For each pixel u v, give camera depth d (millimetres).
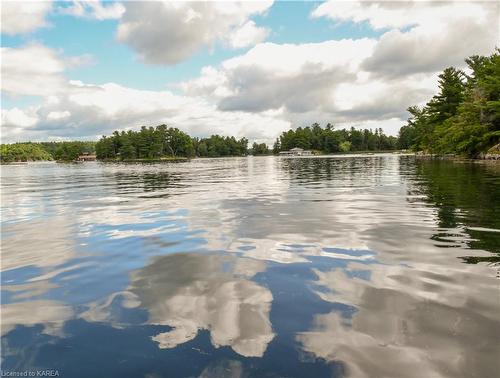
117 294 4152
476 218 7840
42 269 5211
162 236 7117
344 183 18172
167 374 2525
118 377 2516
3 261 5691
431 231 6766
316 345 2855
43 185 24828
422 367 2514
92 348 2936
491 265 4707
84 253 6020
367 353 2713
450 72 59406
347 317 3336
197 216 9344
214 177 27516
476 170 23094
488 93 45250
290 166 47375
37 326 3385
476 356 2623
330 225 7688
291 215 9086
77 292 4262
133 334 3154
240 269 4906
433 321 3195
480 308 3430
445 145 51781
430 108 62188
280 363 2613
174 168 52125
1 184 27969
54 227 8500
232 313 3520
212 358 2715
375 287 4074
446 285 4055
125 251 6066
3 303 3984
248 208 10469
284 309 3568
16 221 9578
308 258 5316
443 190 13125
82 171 55594
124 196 14875
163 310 3650
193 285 4355
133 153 167250
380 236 6508
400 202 10734
